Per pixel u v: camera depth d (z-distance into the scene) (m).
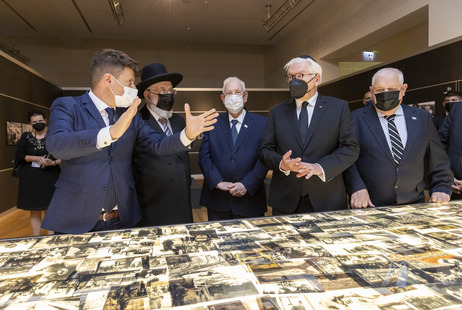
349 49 8.82
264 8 9.17
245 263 0.80
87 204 1.39
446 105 3.93
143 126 1.71
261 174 2.25
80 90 9.22
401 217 1.22
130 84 1.45
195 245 0.95
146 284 0.70
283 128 1.85
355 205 1.70
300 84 1.72
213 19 9.98
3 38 11.49
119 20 9.23
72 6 8.88
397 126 1.89
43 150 3.56
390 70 1.80
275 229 1.09
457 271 0.73
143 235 1.06
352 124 1.77
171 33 11.26
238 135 2.36
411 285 0.67
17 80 5.97
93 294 0.66
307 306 0.59
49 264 0.82
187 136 1.44
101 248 0.94
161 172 1.98
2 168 5.20
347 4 8.35
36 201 3.52
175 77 2.04
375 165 1.85
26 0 8.45
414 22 6.95
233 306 0.60
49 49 12.07
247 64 14.03
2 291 0.68
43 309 0.61
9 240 1.02
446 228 1.06
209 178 2.31
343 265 0.78
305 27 10.53
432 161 1.88
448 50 5.32
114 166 1.47
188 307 0.60
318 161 1.78
